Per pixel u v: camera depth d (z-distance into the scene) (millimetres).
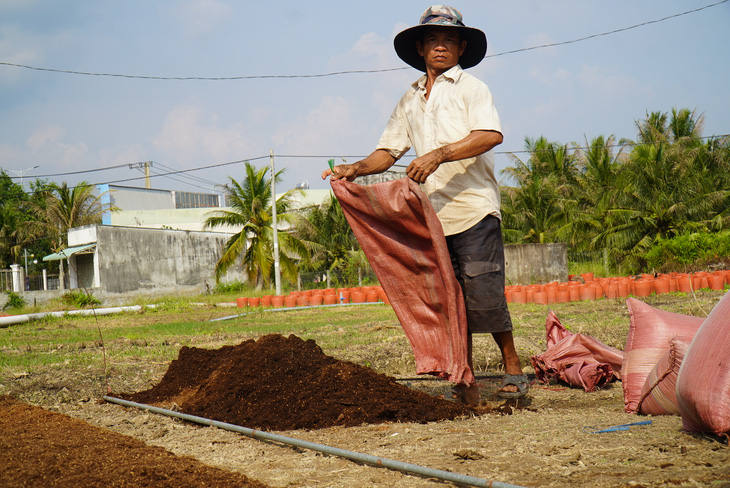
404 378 7152
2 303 34125
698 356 3576
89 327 18281
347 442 4000
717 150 36875
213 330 15219
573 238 36156
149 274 38125
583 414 4605
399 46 5559
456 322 4816
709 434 3539
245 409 4984
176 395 5910
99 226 35688
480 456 3393
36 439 3896
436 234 4770
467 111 5129
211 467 3344
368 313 19125
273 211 31438
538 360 6383
